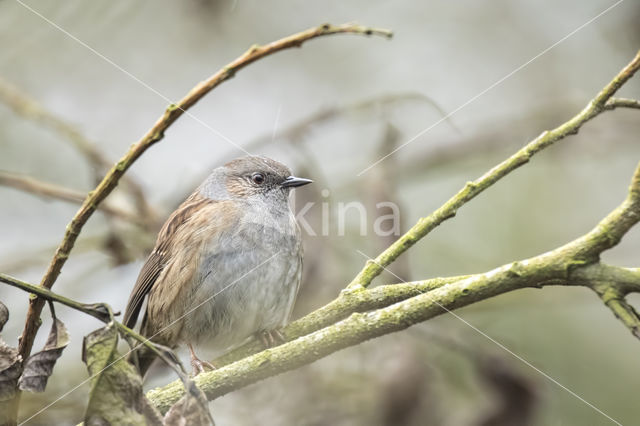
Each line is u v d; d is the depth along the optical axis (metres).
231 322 8.09
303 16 14.91
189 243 8.18
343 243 10.94
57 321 4.79
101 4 13.86
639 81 13.55
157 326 8.44
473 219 13.09
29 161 13.02
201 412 4.66
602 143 13.38
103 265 11.46
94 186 10.63
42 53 13.69
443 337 9.74
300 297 9.47
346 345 5.63
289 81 14.66
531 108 13.82
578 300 10.88
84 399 9.63
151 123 14.08
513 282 5.38
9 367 4.86
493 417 9.33
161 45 14.38
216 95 14.40
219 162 11.44
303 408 9.78
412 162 13.41
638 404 11.15
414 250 12.57
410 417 9.32
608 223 5.14
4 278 4.68
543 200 13.22
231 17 14.34
